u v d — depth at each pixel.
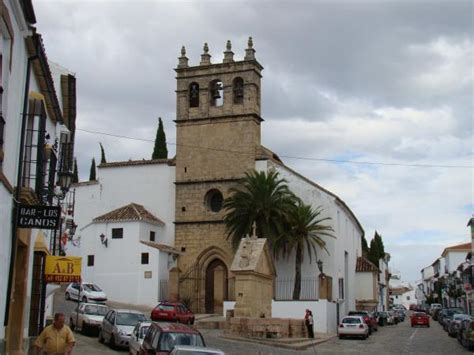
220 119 60.28
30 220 15.37
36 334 23.03
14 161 15.29
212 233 58.69
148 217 58.62
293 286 56.25
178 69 62.09
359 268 74.31
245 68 60.00
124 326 30.28
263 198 54.66
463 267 84.62
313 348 36.97
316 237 56.12
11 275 15.03
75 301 52.84
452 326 48.12
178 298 57.56
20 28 15.21
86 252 58.25
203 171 60.16
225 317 47.41
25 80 16.27
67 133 28.25
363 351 36.09
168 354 20.06
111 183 63.94
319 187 58.62
